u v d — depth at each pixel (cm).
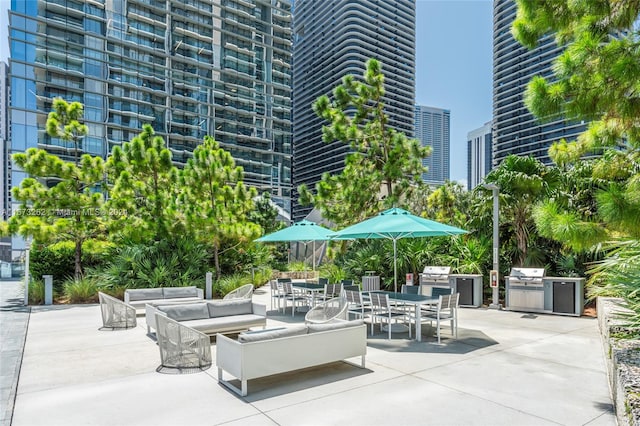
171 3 5475
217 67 5766
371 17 8888
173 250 1443
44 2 4412
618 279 496
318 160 8738
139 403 447
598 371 554
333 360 539
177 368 577
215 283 1452
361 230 806
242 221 1524
